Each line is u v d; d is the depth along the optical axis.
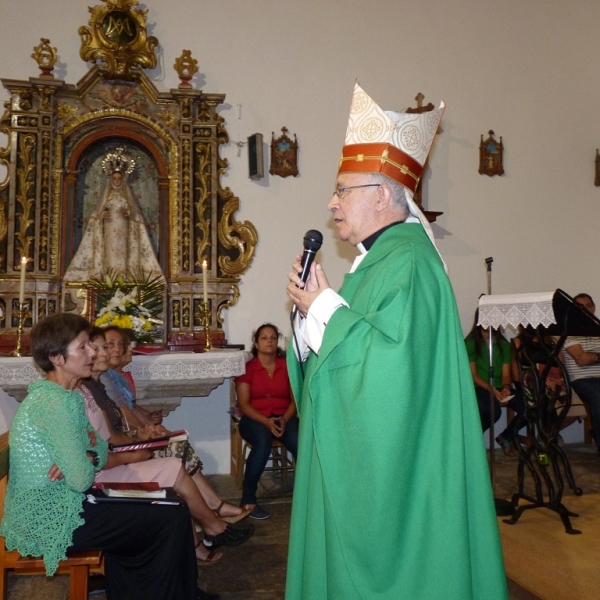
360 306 1.57
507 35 5.83
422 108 5.28
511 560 3.11
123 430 3.18
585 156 5.95
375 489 1.43
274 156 5.22
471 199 5.70
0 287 4.65
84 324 2.28
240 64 5.24
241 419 4.18
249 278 5.18
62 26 4.93
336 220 1.78
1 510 2.42
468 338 5.23
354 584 1.43
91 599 2.80
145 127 4.98
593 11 6.03
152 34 5.10
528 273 5.78
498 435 5.30
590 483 4.51
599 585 2.79
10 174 4.71
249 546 3.39
